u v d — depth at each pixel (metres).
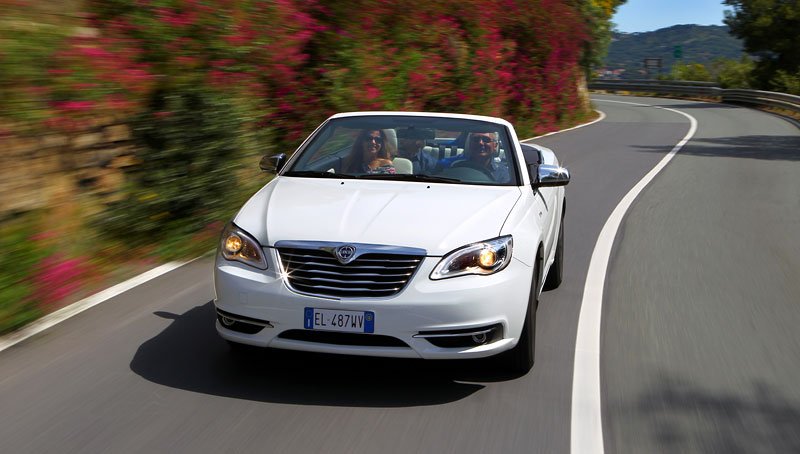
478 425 3.81
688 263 7.57
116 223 6.84
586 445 3.64
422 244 4.09
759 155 18.28
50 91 6.12
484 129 5.53
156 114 7.05
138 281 6.25
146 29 7.30
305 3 10.86
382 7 13.17
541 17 22.94
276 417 3.84
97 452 3.43
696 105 40.66
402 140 5.38
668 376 4.59
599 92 54.91
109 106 6.69
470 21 18.28
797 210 10.84
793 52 44.78
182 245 7.13
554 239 6.16
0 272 5.19
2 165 5.65
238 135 7.81
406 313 3.98
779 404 4.22
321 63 11.14
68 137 6.32
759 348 5.15
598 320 5.64
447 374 4.46
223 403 3.99
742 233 9.14
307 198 4.64
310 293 4.05
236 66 8.49
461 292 4.02
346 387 4.24
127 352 4.70
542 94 24.02
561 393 4.25
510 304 4.16
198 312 5.50
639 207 10.87
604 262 7.52
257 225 4.34
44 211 6.08
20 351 4.71
